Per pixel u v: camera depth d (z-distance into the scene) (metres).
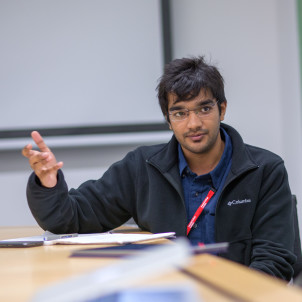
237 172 2.91
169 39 4.98
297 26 4.96
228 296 1.01
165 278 1.22
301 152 4.96
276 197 2.89
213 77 2.89
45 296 0.85
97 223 3.13
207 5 5.06
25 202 5.00
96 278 0.89
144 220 3.10
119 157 5.05
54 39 5.00
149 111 4.99
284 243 2.74
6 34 5.00
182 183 3.06
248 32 5.06
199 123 2.83
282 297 0.99
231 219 2.90
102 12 5.00
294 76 5.01
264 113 5.04
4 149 4.97
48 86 4.99
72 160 5.02
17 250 2.08
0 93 4.98
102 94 4.99
